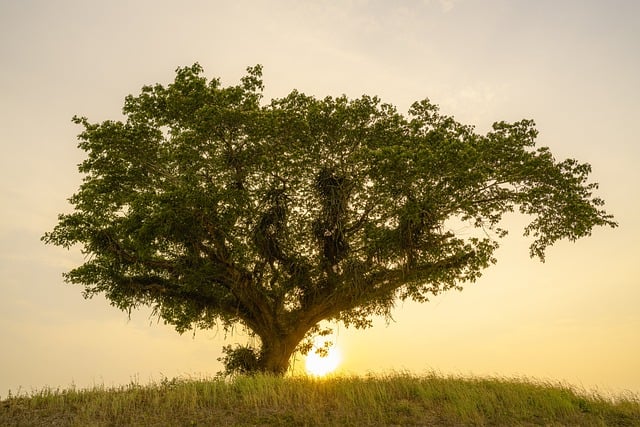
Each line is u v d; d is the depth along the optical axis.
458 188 21.11
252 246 22.30
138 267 22.44
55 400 14.60
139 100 22.66
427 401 15.05
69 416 13.36
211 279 23.34
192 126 20.83
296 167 22.56
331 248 23.20
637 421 14.26
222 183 21.41
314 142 22.97
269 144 21.88
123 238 21.23
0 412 13.64
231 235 21.66
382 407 14.48
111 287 22.30
